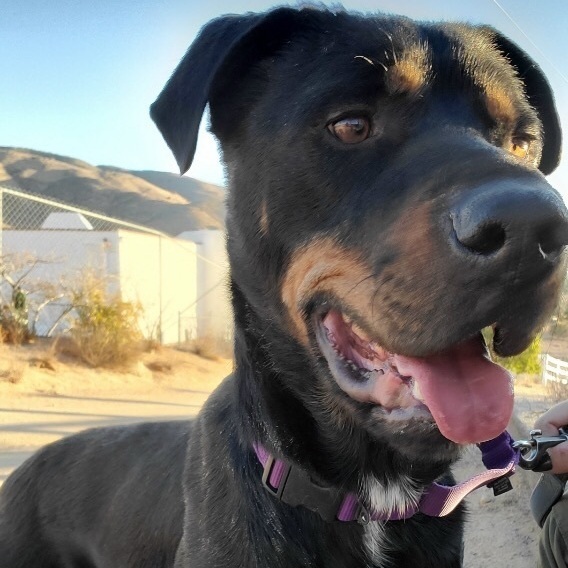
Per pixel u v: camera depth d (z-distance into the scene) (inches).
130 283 156.0
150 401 88.2
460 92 16.4
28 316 113.8
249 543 16.4
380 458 17.0
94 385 94.0
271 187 17.0
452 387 14.2
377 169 15.4
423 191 13.8
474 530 34.0
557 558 22.0
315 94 16.1
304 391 17.1
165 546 20.6
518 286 11.9
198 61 17.4
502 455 19.6
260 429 17.2
